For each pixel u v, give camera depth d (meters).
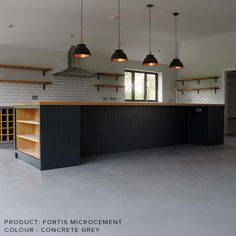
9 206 2.62
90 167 4.30
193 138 6.87
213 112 6.68
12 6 6.12
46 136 4.15
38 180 3.55
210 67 9.50
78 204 2.66
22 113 5.20
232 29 8.12
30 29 6.98
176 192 3.03
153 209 2.53
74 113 4.41
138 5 6.11
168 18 7.02
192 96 10.12
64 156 4.32
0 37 6.85
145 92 10.17
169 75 10.49
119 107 5.73
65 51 8.02
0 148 6.64
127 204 2.66
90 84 8.59
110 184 3.35
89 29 7.68
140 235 2.02
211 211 2.48
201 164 4.50
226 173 3.89
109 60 8.94
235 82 10.05
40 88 7.62
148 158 5.05
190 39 9.43
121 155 5.37
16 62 7.21
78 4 6.04
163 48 9.62
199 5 6.12
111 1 5.86
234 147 6.41
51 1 5.85
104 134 5.53
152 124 6.30
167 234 2.03
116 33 8.19
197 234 2.03
